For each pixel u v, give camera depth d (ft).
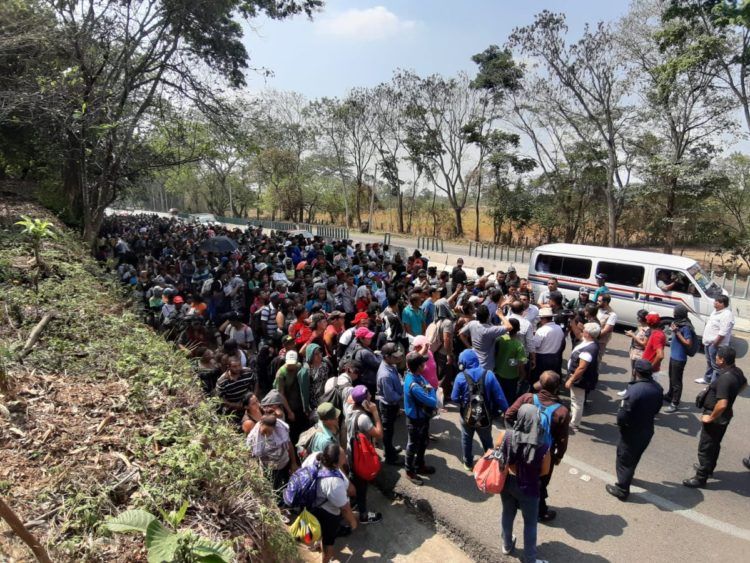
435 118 138.72
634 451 17.71
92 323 19.81
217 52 51.78
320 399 19.84
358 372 19.40
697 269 39.19
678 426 24.53
